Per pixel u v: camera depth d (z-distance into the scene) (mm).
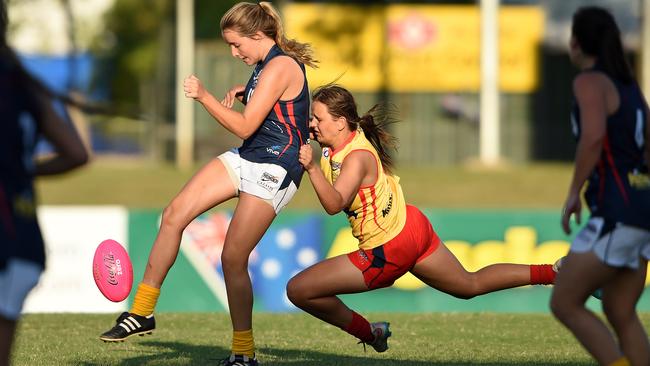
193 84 18500
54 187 76625
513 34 99562
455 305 36281
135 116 14242
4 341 13062
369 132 20000
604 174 15586
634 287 16406
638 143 15727
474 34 98250
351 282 19828
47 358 21438
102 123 112875
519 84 100000
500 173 85125
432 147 99812
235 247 19391
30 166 13344
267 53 19578
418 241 19984
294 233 36469
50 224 35938
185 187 19844
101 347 23078
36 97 13297
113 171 84625
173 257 19859
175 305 35906
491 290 20750
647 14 92812
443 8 98000
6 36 13391
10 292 12891
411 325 27250
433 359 21750
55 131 13414
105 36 116562
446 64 98500
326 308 20047
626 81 15812
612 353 15516
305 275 19906
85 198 73375
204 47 101875
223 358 21391
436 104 99375
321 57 97562
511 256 36844
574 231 36781
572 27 16125
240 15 19438
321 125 19797
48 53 115438
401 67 98312
